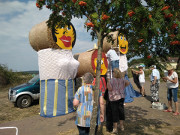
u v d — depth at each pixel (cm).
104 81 841
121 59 848
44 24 623
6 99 1114
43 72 649
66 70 663
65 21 290
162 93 1065
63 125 526
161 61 281
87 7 271
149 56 271
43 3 285
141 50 273
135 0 236
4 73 1823
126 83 430
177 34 250
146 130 439
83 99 297
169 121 514
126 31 298
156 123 495
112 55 677
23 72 2020
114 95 412
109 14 280
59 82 651
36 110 774
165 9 230
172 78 575
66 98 667
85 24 289
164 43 264
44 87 649
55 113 638
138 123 496
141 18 238
